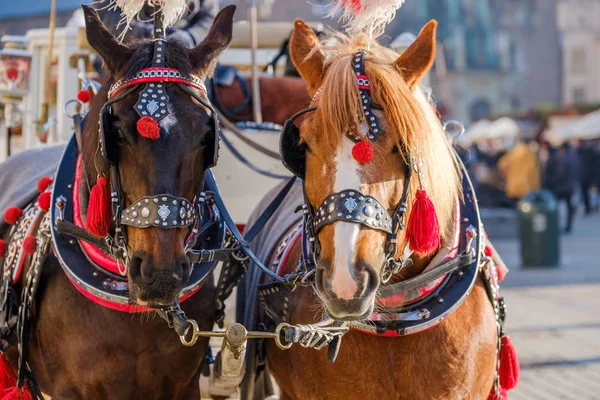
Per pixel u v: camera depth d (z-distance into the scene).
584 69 91.62
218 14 4.77
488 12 90.50
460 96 89.69
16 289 5.35
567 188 28.56
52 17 6.86
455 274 4.77
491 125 48.06
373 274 3.95
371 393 4.73
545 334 12.56
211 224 5.13
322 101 4.20
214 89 7.34
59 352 4.92
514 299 15.60
